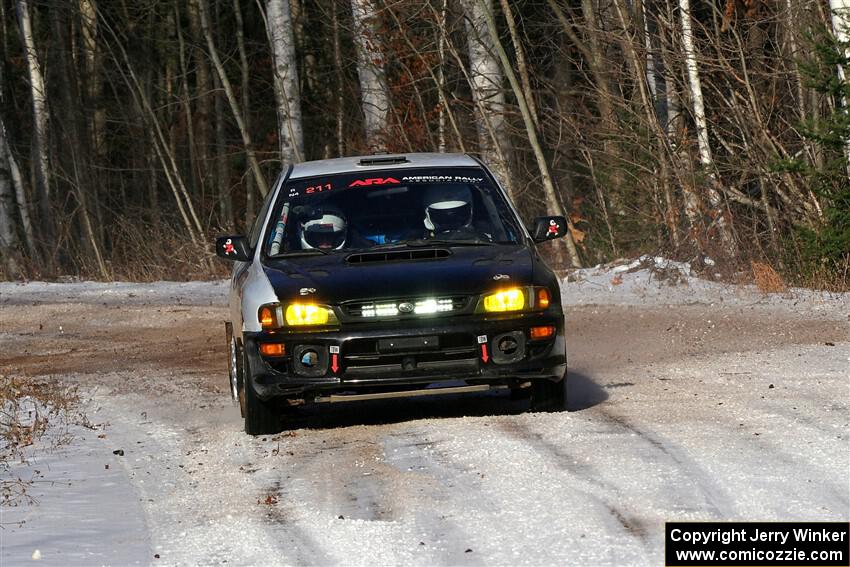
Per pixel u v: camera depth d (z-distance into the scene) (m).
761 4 80.12
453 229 31.75
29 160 154.25
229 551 19.67
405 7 88.38
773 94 71.75
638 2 79.75
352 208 32.38
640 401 31.11
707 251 66.94
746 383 33.25
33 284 89.31
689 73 74.12
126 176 171.00
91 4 134.75
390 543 19.45
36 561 19.14
